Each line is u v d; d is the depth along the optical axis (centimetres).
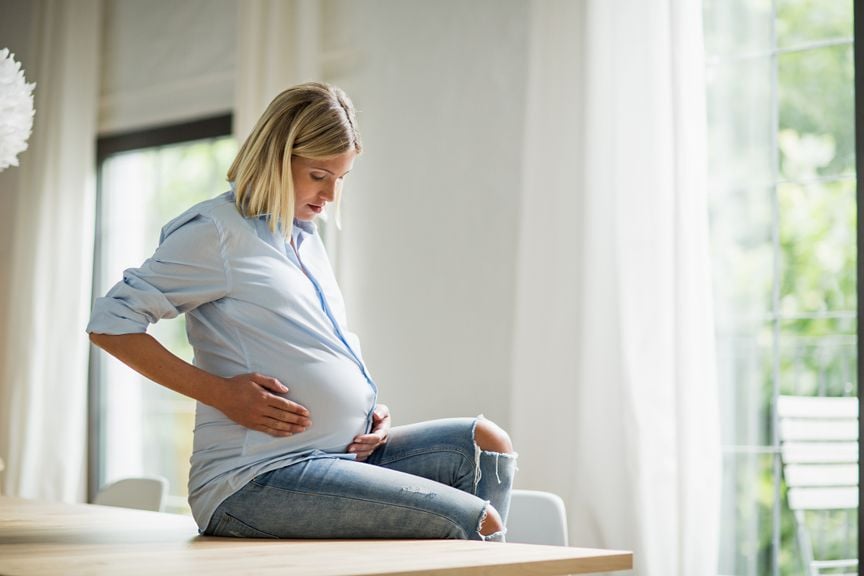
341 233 358
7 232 446
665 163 286
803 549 279
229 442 181
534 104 312
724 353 291
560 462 300
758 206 290
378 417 199
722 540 288
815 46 285
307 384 182
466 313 331
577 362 296
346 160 191
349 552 154
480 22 337
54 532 187
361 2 366
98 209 443
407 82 352
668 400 280
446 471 188
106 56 443
